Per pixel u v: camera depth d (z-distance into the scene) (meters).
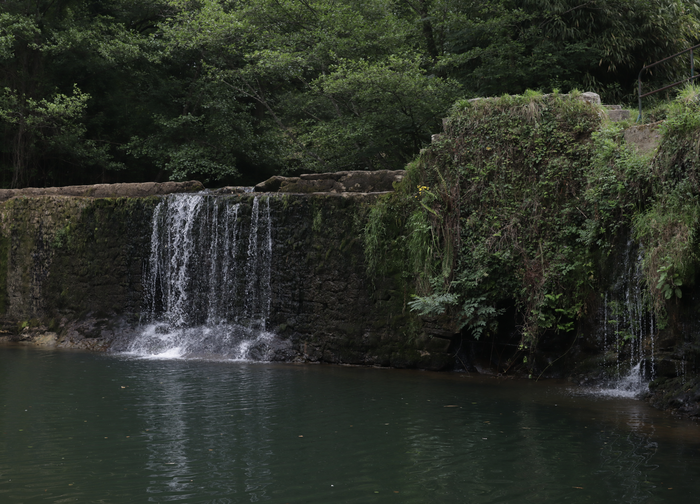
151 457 6.34
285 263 14.26
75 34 23.02
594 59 18.83
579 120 11.54
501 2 20.00
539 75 19.23
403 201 13.09
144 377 11.18
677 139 9.51
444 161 12.61
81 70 24.70
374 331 13.05
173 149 24.72
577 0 19.08
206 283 15.47
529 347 11.47
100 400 9.09
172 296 15.97
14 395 9.42
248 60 24.78
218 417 8.06
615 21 18.83
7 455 6.38
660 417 8.18
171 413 8.28
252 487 5.47
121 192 17.52
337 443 6.87
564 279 11.12
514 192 11.85
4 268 18.03
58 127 24.08
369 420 7.94
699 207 9.02
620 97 19.25
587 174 11.16
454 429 7.49
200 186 17.03
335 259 13.66
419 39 23.89
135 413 8.26
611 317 10.58
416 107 19.86
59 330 16.70
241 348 14.19
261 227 14.67
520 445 6.78
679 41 19.38
